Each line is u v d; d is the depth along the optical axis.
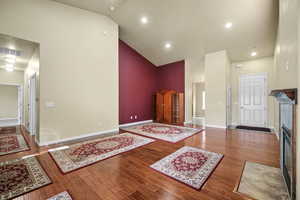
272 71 5.32
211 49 5.32
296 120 1.41
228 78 5.67
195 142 3.57
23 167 2.26
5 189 1.71
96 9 4.03
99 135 4.21
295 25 1.46
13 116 7.36
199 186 1.79
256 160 2.53
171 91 6.73
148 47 6.16
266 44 4.54
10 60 4.73
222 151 2.96
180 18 4.15
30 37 3.13
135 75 6.50
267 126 5.38
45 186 1.78
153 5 3.82
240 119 5.96
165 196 1.61
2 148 3.11
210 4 3.46
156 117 7.17
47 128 3.38
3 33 2.83
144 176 2.02
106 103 4.50
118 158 2.62
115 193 1.66
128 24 4.77
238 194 1.64
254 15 3.47
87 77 4.05
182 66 6.84
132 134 4.36
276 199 1.56
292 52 1.60
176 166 2.30
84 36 3.99
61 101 3.59
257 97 5.59
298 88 1.34
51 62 3.43
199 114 8.41
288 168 1.73
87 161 2.48
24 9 3.07
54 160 2.51
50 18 3.41
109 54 4.57
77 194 1.64
